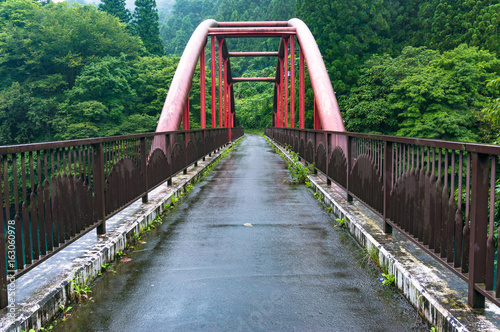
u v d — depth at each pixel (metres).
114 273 3.28
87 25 46.88
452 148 2.37
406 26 46.41
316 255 3.71
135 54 54.72
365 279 3.09
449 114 27.05
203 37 20.95
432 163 2.75
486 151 1.95
